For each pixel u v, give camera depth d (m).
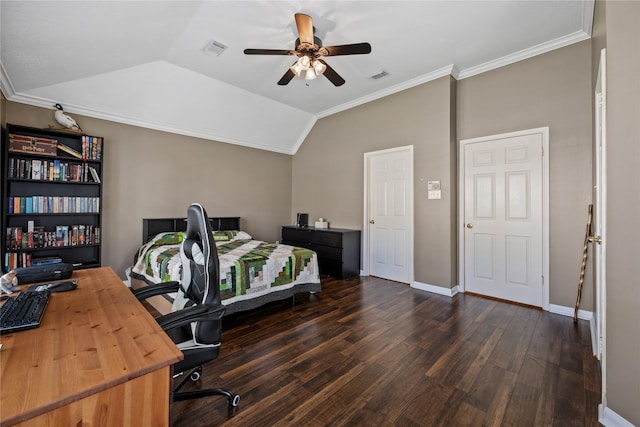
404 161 4.16
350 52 2.53
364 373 1.92
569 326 2.66
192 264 1.68
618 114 1.46
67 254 3.47
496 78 3.42
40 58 2.56
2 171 2.96
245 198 5.23
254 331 2.56
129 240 3.92
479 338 2.42
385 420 1.50
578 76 2.89
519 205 3.27
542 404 1.62
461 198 3.69
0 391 0.67
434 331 2.55
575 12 2.55
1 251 2.89
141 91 3.66
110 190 3.77
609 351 1.48
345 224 4.94
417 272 3.92
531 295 3.19
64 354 0.85
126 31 2.50
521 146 3.24
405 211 4.16
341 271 4.36
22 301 1.24
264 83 4.01
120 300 1.35
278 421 1.49
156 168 4.17
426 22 2.68
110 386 0.73
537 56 3.13
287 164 5.88
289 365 2.01
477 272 3.60
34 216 3.26
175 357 0.85
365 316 2.91
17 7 1.88
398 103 4.14
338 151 5.02
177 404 1.61
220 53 3.22
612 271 1.48
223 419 1.50
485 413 1.55
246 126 4.91
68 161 3.41
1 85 2.79
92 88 3.38
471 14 2.57
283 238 5.39
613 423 1.42
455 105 3.72
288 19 2.62
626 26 1.41
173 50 3.17
